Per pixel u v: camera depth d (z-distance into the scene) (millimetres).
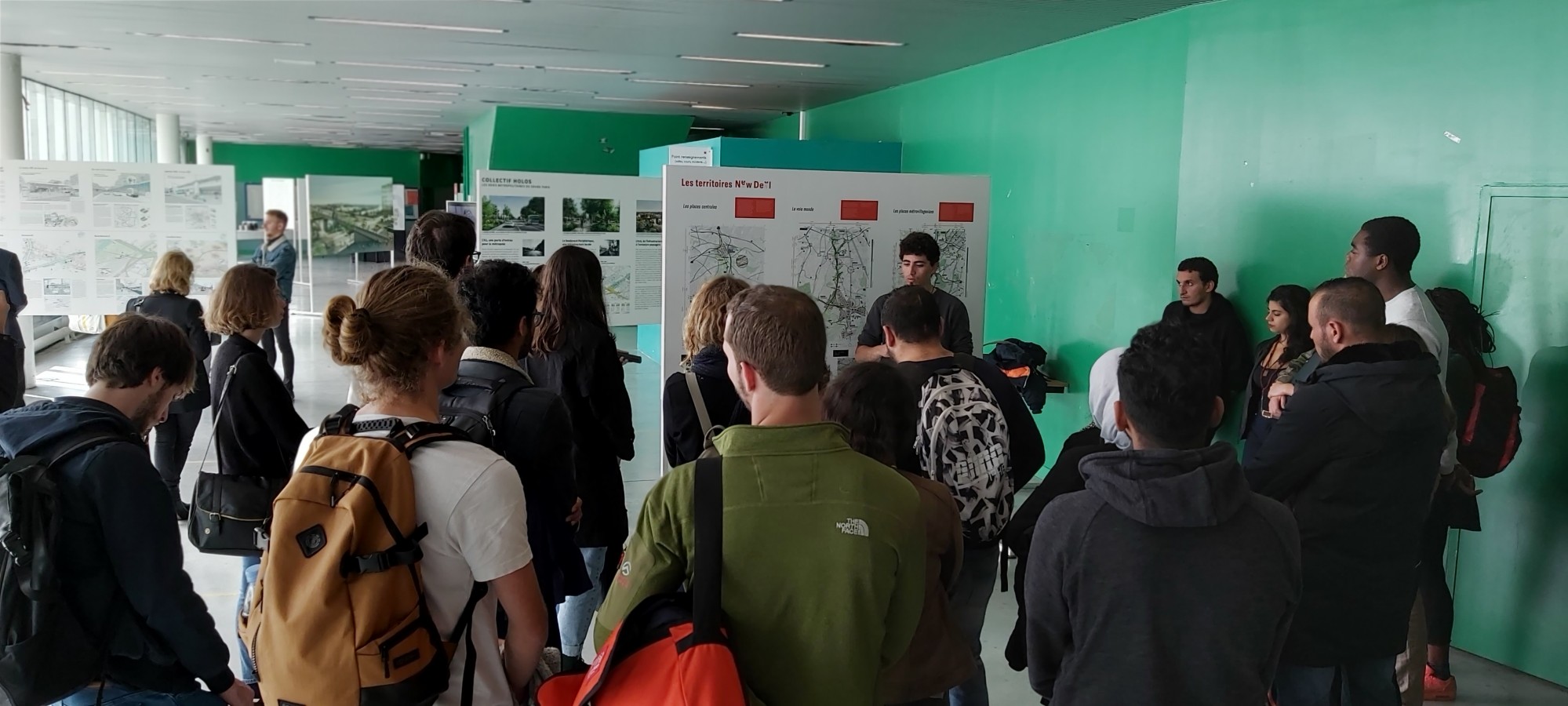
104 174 8242
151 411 2145
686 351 3092
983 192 5043
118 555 1921
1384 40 4191
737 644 1575
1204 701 1676
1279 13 4719
